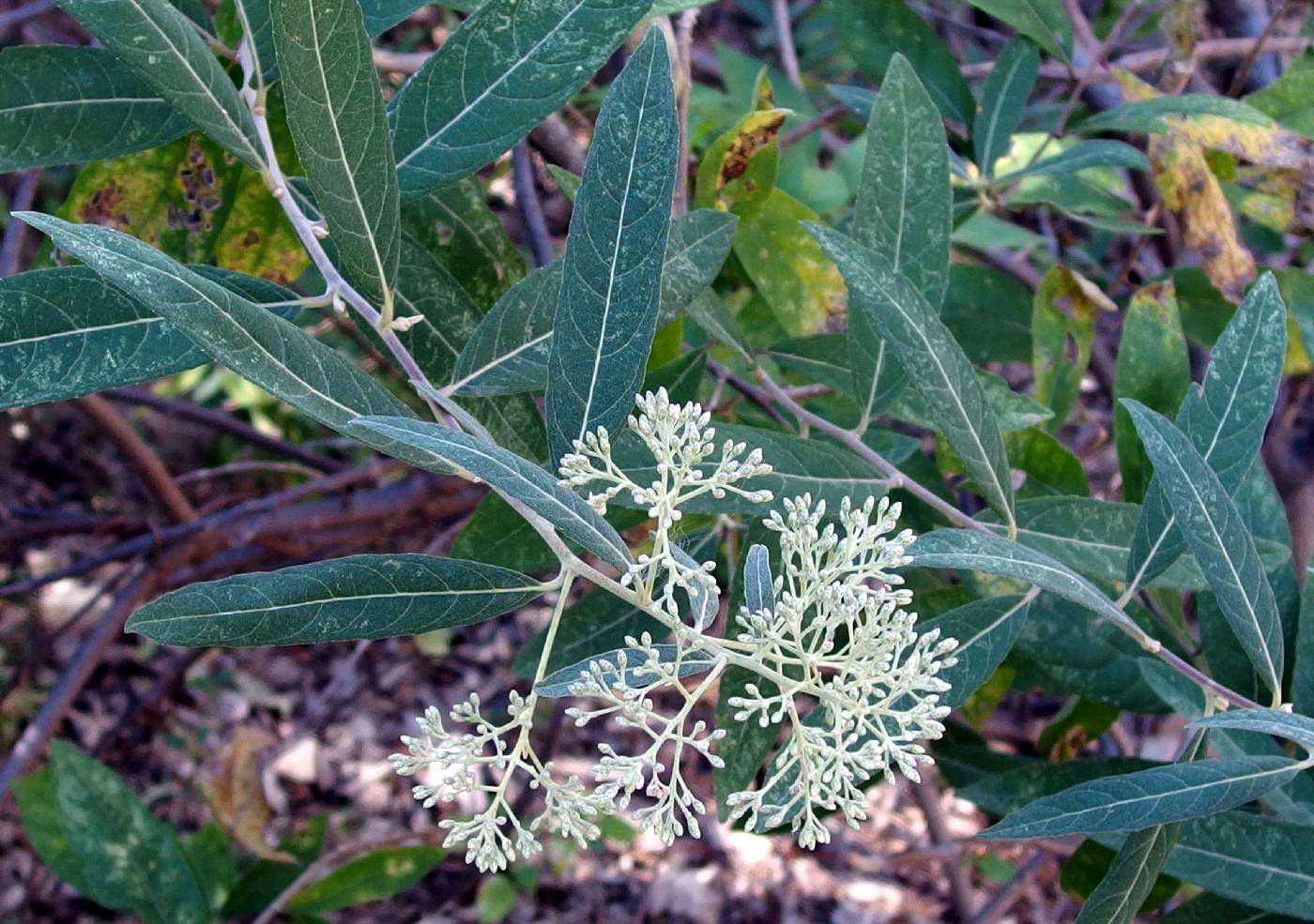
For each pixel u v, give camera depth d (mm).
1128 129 502
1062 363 509
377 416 251
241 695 1396
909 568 501
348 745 1366
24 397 293
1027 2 536
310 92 283
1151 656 429
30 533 746
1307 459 631
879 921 1219
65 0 287
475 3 371
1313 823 360
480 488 736
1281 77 557
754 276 517
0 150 360
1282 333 342
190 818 1235
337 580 275
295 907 635
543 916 1242
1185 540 341
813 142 774
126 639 1384
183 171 443
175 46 298
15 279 296
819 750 268
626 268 287
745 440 354
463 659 1472
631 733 1305
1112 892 322
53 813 592
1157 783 292
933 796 894
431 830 764
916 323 334
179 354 304
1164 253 656
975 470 345
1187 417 346
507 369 329
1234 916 396
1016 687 539
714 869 1297
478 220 425
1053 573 300
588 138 629
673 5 382
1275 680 318
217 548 738
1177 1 567
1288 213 552
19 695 1078
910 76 387
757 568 286
